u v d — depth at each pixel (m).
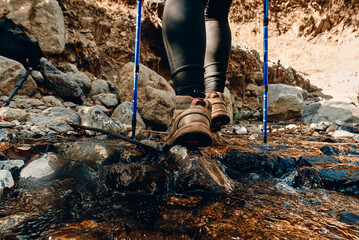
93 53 4.83
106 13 5.91
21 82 3.07
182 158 1.16
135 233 0.64
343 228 0.71
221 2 1.64
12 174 1.07
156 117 3.50
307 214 0.82
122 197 0.92
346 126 4.65
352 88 9.99
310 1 13.31
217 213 0.80
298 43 13.45
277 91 7.44
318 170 1.33
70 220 0.71
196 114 1.18
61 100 3.50
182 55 1.22
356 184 1.15
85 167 1.22
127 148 1.66
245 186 1.14
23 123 2.28
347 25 12.84
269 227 0.70
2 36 3.29
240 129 4.14
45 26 4.02
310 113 7.32
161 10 5.62
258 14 14.14
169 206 0.84
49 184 1.01
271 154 1.59
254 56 7.98
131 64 3.86
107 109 3.63
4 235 0.62
